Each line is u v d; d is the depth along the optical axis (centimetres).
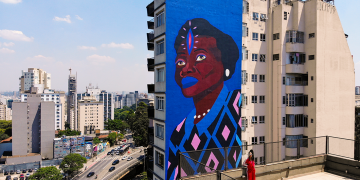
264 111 3903
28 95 12062
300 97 3831
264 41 3894
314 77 3697
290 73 3797
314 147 1838
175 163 3033
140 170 9512
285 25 3766
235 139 3422
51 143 11850
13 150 11525
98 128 17738
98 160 11938
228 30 3406
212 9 3303
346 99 3978
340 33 3928
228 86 3388
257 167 1488
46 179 8169
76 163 9725
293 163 1602
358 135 4784
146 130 7838
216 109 3291
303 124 3831
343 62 3944
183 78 3097
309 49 3775
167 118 3008
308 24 3797
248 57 3766
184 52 3108
